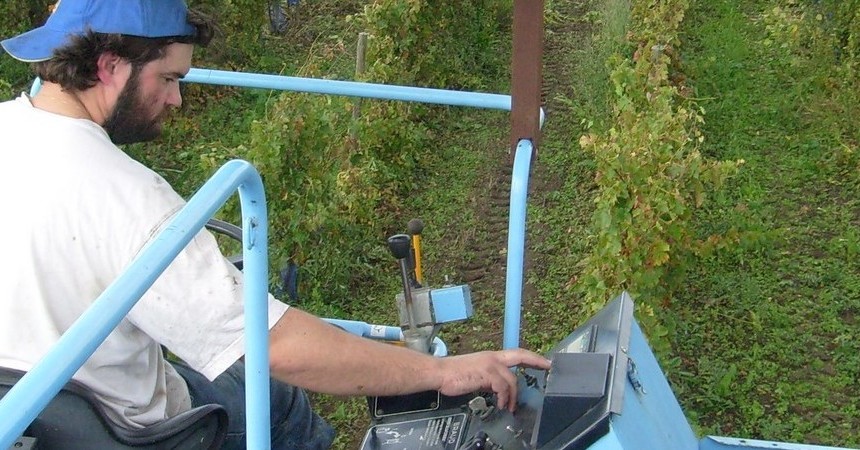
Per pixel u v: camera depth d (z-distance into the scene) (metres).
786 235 5.71
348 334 1.92
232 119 8.06
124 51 1.79
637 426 1.73
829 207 6.01
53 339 1.71
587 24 9.94
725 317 4.98
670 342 4.55
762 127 7.19
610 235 4.38
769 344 4.69
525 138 2.45
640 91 6.12
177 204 1.77
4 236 1.70
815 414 4.19
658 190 4.42
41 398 1.12
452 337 5.02
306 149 5.44
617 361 1.81
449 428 2.09
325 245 5.51
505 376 2.07
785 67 8.06
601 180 4.70
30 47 1.80
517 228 2.33
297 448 2.46
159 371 2.03
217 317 1.72
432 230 6.32
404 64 7.72
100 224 1.71
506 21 10.18
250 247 1.58
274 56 9.44
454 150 7.45
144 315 1.72
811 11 8.10
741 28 9.13
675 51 7.60
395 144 6.80
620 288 4.36
